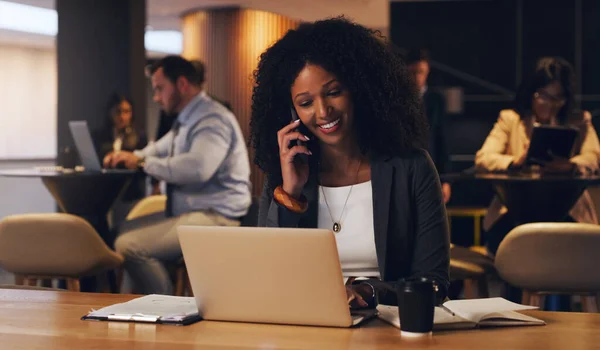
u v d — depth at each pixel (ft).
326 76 7.49
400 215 7.57
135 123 23.54
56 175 16.52
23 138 48.37
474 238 32.60
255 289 5.97
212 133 16.22
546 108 16.01
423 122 8.04
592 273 11.79
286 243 5.77
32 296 7.20
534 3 33.42
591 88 33.04
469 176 15.05
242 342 5.46
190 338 5.59
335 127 7.55
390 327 5.91
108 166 17.75
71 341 5.51
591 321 6.17
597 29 33.01
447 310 6.27
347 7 34.12
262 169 8.09
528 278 12.10
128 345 5.40
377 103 7.61
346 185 7.89
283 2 31.63
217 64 32.73
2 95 47.03
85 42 24.21
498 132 16.63
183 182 16.14
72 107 24.20
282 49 7.75
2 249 14.19
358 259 7.70
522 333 5.74
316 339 5.53
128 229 15.92
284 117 7.99
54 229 13.97
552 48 33.37
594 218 14.67
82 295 7.26
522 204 14.58
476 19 33.86
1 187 39.04
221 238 5.97
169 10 34.35
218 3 32.14
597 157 15.96
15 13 40.68
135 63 24.23
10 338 5.60
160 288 15.52
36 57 49.06
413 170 7.66
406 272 7.61
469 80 33.94
